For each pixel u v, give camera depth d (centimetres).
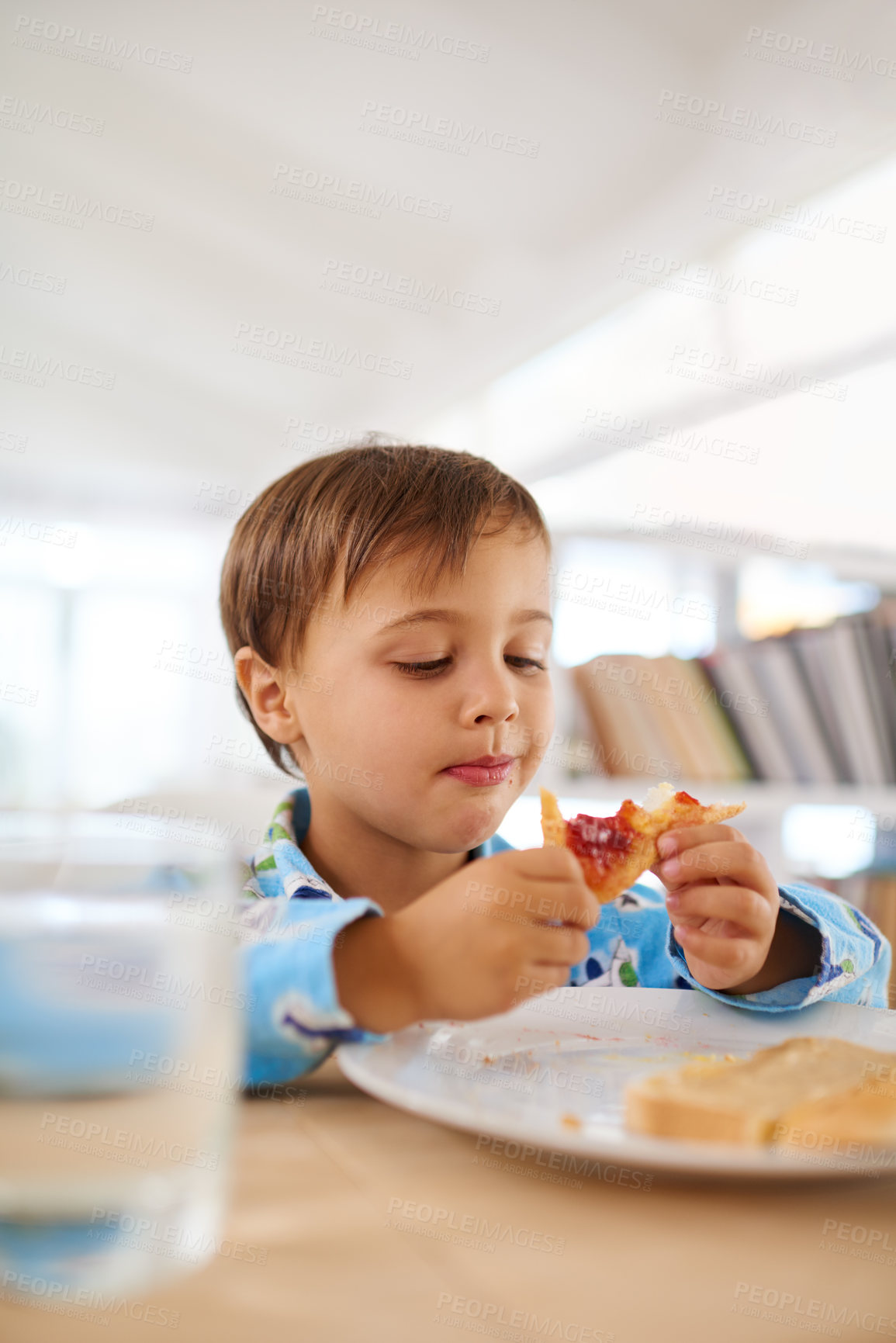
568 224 345
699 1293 33
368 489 117
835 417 290
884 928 219
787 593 274
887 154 272
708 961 85
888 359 272
